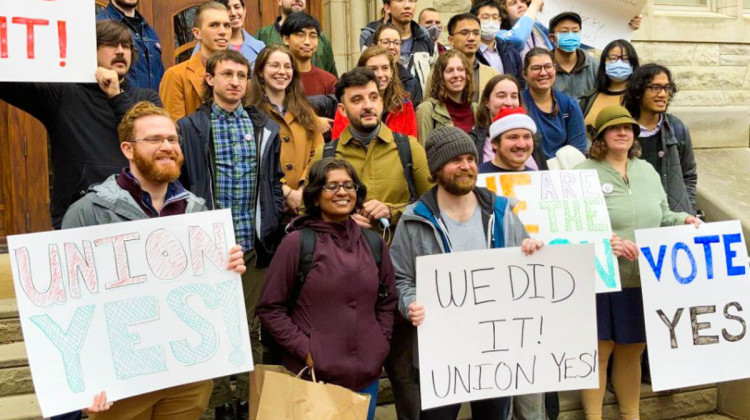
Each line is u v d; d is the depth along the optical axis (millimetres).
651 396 6395
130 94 5105
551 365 4664
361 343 4457
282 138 5863
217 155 5230
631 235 5504
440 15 9078
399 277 4812
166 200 4281
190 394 4270
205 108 5324
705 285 5340
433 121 6219
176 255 4125
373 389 4562
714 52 9977
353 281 4449
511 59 7582
